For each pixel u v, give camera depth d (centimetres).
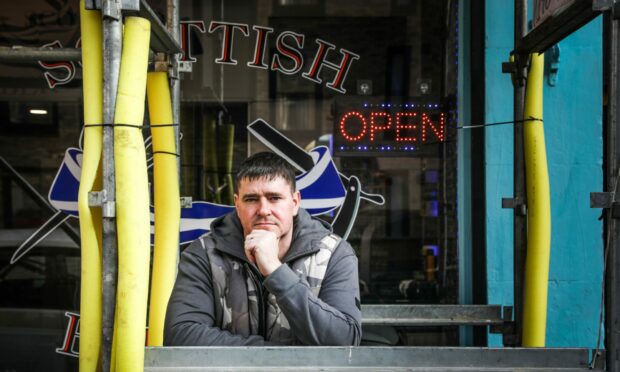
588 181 342
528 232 263
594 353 190
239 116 358
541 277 261
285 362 192
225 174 358
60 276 361
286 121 359
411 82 357
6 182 358
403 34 356
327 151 358
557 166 342
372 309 307
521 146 271
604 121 343
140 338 183
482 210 344
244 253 224
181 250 356
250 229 217
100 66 188
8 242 360
